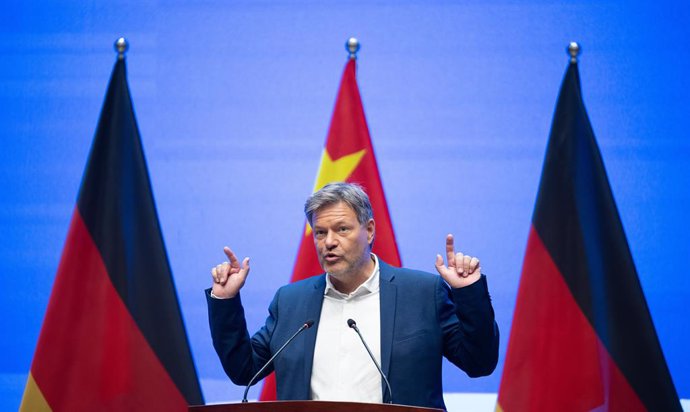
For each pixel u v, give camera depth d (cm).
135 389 1350
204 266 1596
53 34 1662
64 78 1652
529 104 1609
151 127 1634
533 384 1322
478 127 1608
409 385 1080
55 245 1606
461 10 1642
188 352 1371
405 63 1634
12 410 1561
